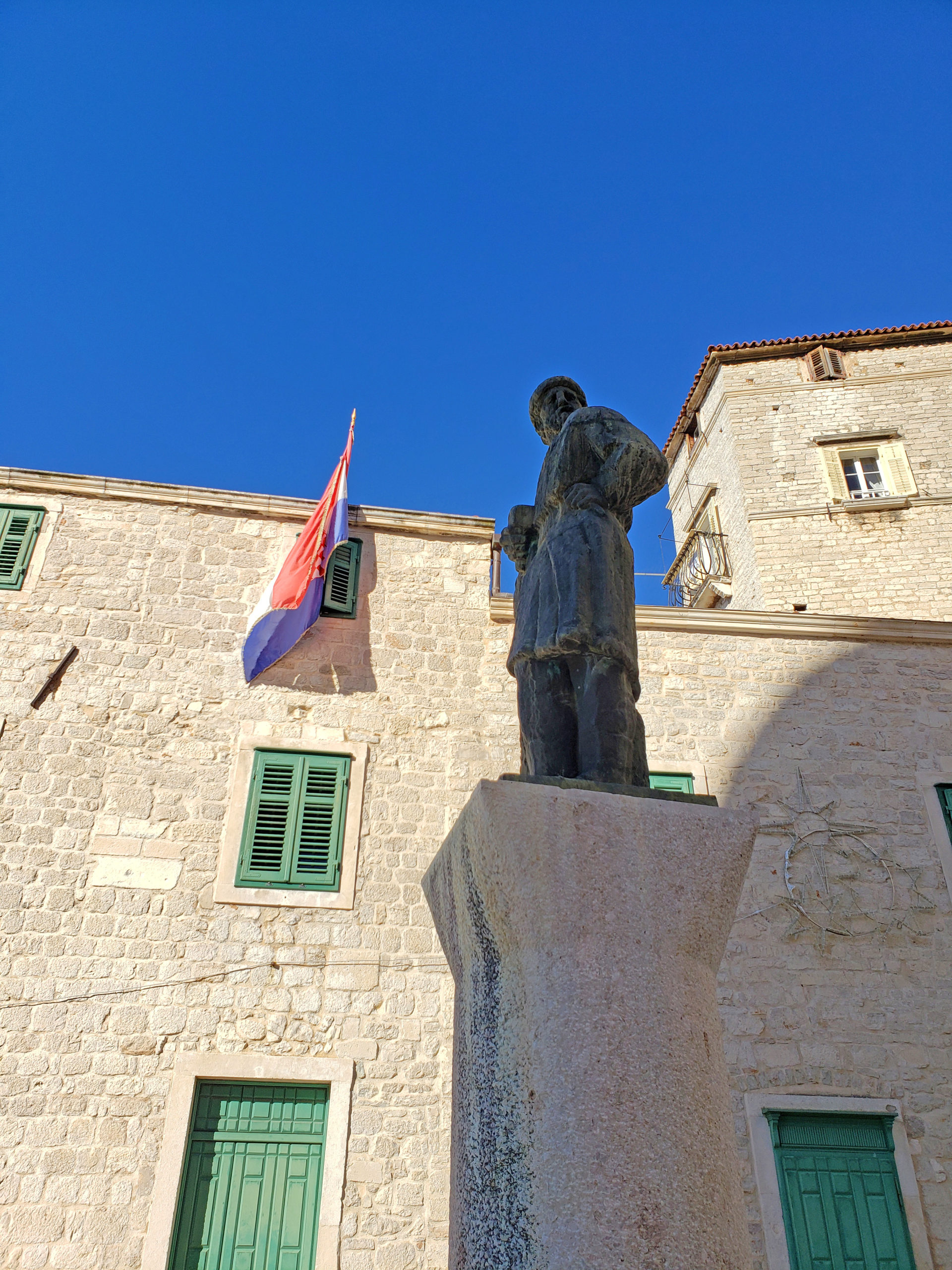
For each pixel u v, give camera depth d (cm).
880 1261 826
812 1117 891
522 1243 249
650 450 389
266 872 963
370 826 1011
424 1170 846
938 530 2030
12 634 1050
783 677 1134
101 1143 817
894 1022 938
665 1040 271
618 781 339
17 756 983
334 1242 805
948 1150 880
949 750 1100
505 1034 281
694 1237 246
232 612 1113
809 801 1054
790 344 2283
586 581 365
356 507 1205
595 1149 252
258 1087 873
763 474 2156
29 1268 763
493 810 294
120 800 979
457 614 1165
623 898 289
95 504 1156
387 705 1087
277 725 1052
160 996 887
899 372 2233
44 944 893
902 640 1166
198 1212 814
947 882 1019
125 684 1044
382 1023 906
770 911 986
